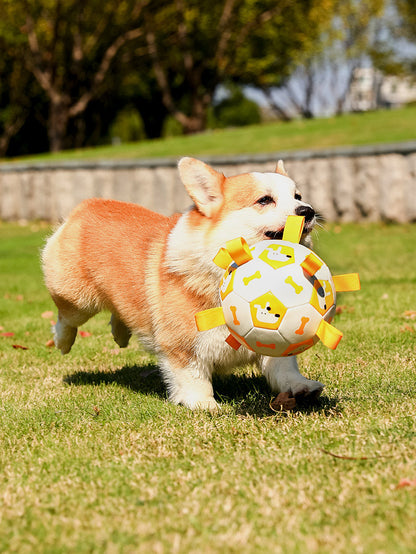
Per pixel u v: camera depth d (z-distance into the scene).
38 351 2.58
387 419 1.83
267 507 1.58
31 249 5.50
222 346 1.98
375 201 5.73
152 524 1.56
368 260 4.19
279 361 2.01
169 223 2.13
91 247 2.20
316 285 1.82
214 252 1.96
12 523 1.59
